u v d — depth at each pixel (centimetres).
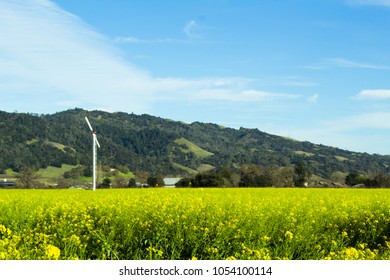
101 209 1705
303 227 1429
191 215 1498
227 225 1384
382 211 1800
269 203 2025
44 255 984
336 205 1992
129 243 1345
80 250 1229
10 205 1928
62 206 1822
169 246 1320
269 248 1295
